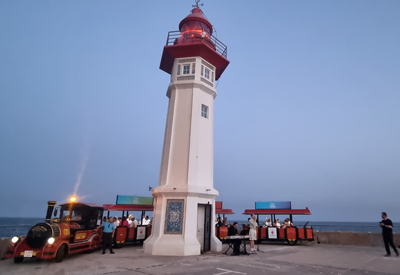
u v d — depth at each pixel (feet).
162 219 45.29
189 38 57.62
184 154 48.83
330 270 31.37
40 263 34.30
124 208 55.67
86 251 44.55
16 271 29.66
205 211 48.57
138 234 53.52
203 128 51.88
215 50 59.00
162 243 42.98
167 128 52.60
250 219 50.21
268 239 61.98
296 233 60.75
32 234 34.37
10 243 38.01
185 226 44.16
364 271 30.96
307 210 64.03
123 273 28.81
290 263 35.86
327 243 62.08
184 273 29.14
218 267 32.60
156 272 29.45
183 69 54.85
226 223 66.80
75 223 42.52
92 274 28.30
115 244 49.11
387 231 42.86
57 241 35.01
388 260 38.45
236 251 43.93
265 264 34.96
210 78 56.75
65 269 30.73
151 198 62.44
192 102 51.49
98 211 46.91
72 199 44.06
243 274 28.96
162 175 49.80
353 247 55.52
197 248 43.57
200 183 48.49
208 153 51.65
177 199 46.01
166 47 53.93
